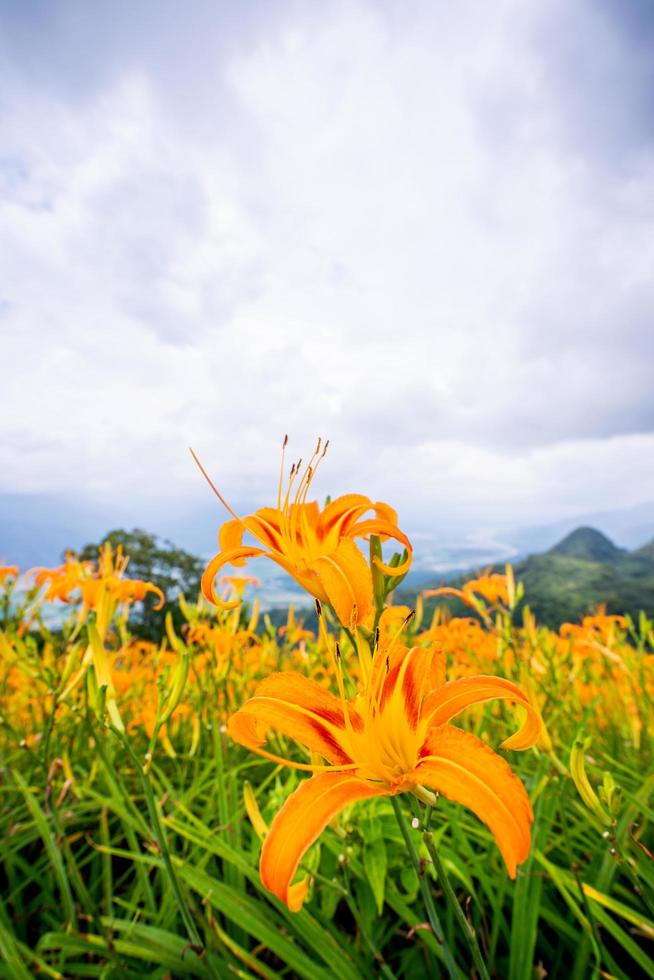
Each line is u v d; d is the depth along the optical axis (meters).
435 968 2.10
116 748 3.23
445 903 2.37
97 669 1.77
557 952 2.18
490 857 2.31
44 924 2.65
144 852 2.89
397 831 2.17
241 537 1.57
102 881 2.67
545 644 3.16
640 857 2.13
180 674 1.82
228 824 2.44
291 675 1.29
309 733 1.20
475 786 1.00
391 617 1.36
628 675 3.17
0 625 3.03
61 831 2.10
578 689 3.65
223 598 2.99
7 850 2.54
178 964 1.91
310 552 1.49
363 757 1.21
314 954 2.24
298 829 1.02
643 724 3.04
